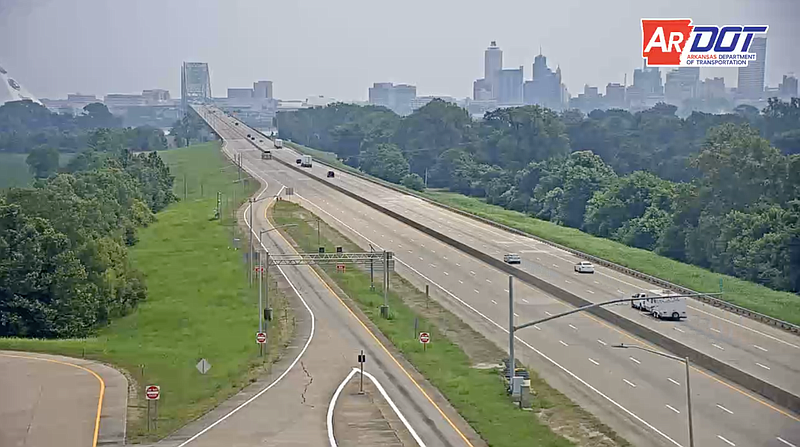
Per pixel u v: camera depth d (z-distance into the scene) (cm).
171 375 7431
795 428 5953
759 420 6131
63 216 10444
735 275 12706
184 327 9550
